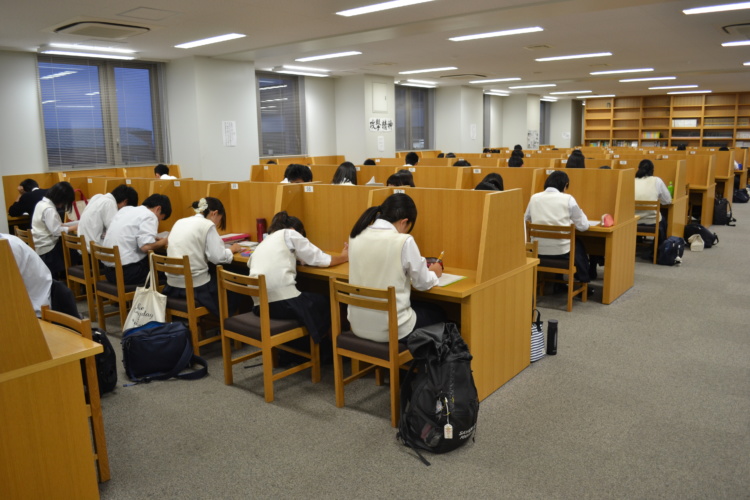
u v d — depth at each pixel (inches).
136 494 81.1
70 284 181.6
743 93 593.9
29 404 68.3
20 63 255.8
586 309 167.2
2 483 67.3
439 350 89.3
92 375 80.3
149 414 105.5
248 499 79.7
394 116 440.8
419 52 306.7
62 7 181.2
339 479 84.0
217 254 129.8
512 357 117.6
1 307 65.3
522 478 83.4
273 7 192.1
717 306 167.8
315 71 382.9
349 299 98.5
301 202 141.9
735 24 237.3
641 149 390.6
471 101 521.0
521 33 255.1
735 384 114.3
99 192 217.9
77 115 279.0
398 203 101.9
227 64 312.7
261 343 107.9
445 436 86.8
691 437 94.0
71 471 73.0
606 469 85.2
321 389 115.7
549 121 709.3
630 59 347.3
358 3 188.7
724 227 305.0
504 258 110.1
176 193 181.5
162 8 188.5
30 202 214.5
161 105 313.1
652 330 147.6
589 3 190.2
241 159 325.1
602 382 116.3
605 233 168.4
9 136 255.0
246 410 106.7
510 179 196.7
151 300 126.7
